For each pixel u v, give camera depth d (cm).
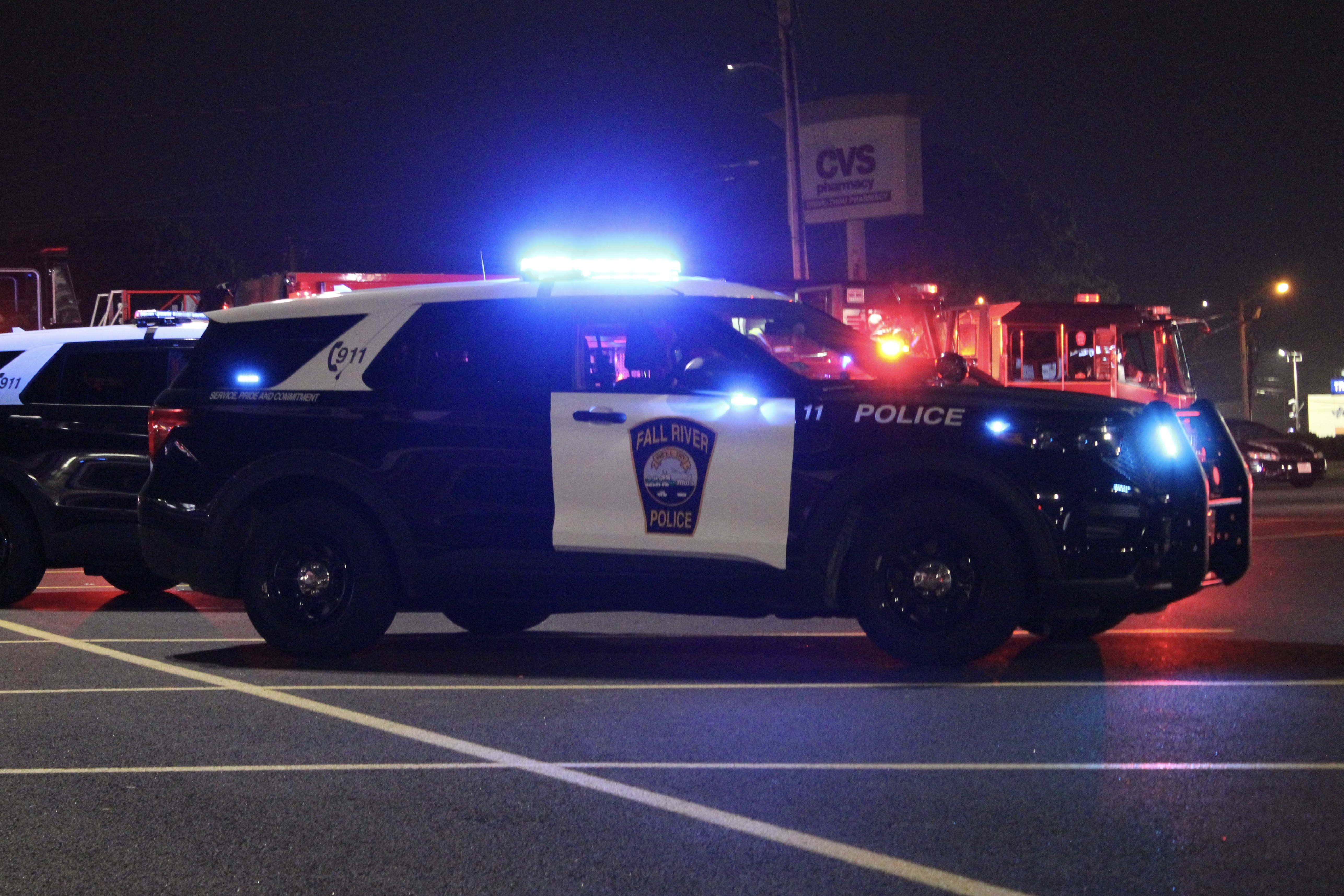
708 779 544
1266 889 414
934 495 732
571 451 772
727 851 456
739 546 749
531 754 586
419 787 537
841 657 820
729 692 710
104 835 481
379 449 797
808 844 462
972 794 518
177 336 1077
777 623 978
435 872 439
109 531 1055
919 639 735
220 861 452
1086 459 725
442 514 788
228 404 833
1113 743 589
